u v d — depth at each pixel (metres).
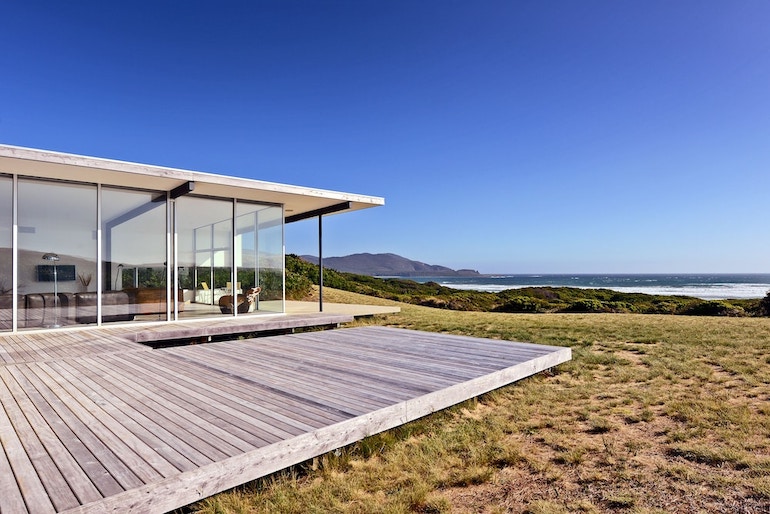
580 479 2.64
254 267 8.84
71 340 5.78
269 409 2.97
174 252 7.82
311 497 2.37
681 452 2.98
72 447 2.30
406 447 3.16
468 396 3.73
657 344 6.94
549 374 5.23
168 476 1.95
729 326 8.99
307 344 5.77
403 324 9.79
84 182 6.96
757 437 3.22
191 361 4.62
